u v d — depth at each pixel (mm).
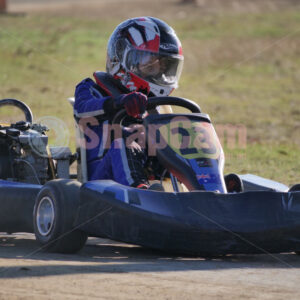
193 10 117188
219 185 15508
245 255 16062
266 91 59469
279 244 14414
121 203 14258
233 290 11516
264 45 82812
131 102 15781
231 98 55156
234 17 106125
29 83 56844
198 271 13070
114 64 18203
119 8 120500
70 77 60250
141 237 14203
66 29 88750
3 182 17812
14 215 17016
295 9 117812
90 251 16016
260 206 14266
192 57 74312
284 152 34344
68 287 11297
